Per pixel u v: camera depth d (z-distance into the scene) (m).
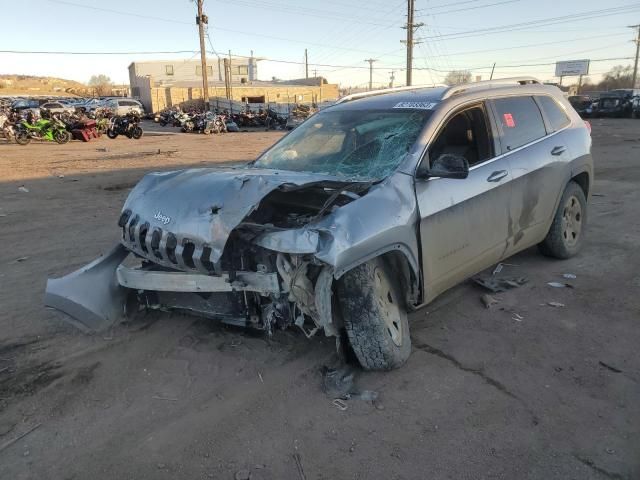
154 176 3.91
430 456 2.72
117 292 4.07
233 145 22.72
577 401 3.16
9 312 4.55
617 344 3.83
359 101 4.84
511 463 2.66
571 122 5.52
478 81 4.84
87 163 15.62
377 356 3.35
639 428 2.90
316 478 2.58
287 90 67.56
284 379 3.44
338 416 3.06
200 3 42.59
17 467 2.70
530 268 5.42
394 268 3.58
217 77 90.25
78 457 2.76
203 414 3.10
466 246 3.96
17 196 10.20
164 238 3.28
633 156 15.11
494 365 3.58
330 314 3.09
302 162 4.27
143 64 85.62
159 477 2.61
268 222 3.48
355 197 3.32
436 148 3.90
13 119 23.95
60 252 6.36
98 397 3.29
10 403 3.23
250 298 3.39
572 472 2.59
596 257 5.73
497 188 4.22
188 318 4.30
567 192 5.37
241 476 2.60
